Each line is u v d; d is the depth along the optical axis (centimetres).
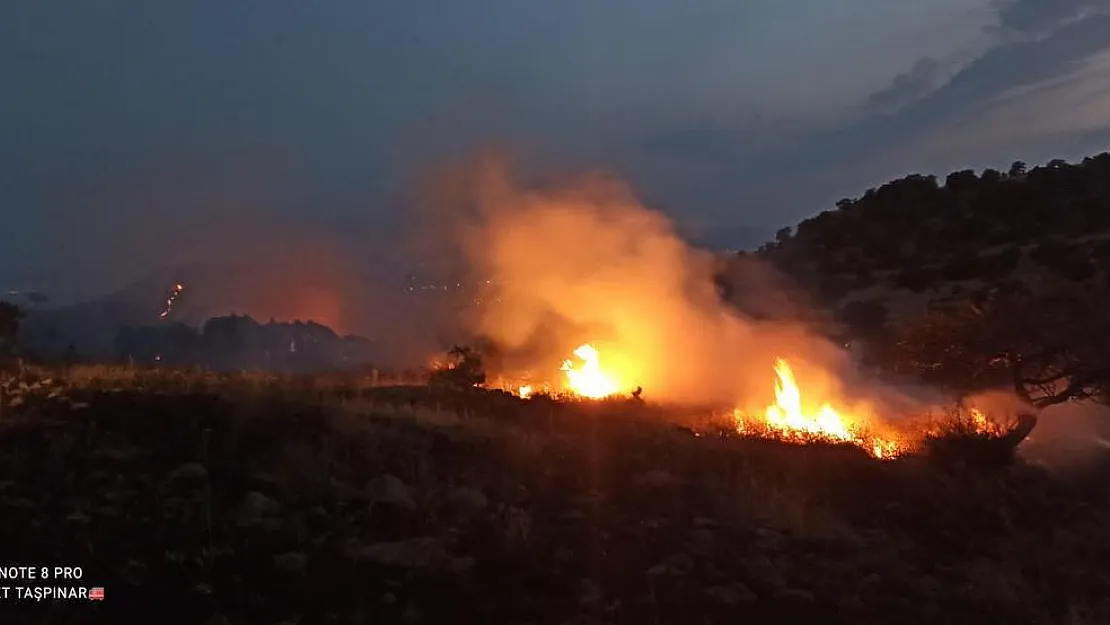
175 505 828
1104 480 1423
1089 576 1031
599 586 831
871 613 869
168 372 1241
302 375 1520
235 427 980
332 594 753
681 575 866
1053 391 1662
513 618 764
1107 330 1617
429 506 902
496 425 1187
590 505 976
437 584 784
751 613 832
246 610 720
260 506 843
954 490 1233
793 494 1120
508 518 905
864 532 1070
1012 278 3841
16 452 878
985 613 905
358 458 973
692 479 1106
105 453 902
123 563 748
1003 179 5412
